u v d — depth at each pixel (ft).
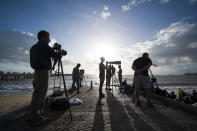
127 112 10.80
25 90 82.69
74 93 23.97
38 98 8.00
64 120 8.73
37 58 7.97
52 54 8.64
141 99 17.49
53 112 10.69
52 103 11.62
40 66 7.97
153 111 11.13
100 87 19.72
